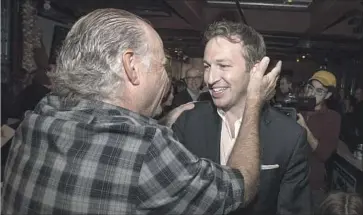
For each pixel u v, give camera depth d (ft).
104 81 2.23
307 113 6.59
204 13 15.61
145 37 2.29
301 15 17.19
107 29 2.23
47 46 16.11
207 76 3.29
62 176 2.17
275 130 3.34
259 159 2.51
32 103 8.93
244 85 3.24
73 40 2.28
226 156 3.39
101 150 2.16
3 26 9.21
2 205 2.49
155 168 2.15
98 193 2.11
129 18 2.32
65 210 2.14
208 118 3.59
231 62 3.15
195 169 2.19
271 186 3.25
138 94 2.32
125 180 2.11
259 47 3.25
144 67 2.29
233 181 2.30
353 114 9.58
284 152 3.31
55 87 2.40
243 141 2.58
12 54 9.60
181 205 2.18
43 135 2.30
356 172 7.97
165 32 20.18
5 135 6.56
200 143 3.52
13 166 2.43
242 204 2.33
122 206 2.10
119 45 2.22
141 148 2.16
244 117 2.72
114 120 2.22
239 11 4.68
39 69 10.98
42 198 2.20
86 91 2.26
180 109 3.79
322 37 19.89
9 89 9.21
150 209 2.17
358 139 8.97
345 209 4.27
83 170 2.14
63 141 2.24
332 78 6.81
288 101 6.51
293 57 23.88
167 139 2.24
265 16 17.12
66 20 16.44
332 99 10.01
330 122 6.50
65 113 2.32
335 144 6.52
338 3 12.21
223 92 3.26
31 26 10.61
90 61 2.22
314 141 6.21
